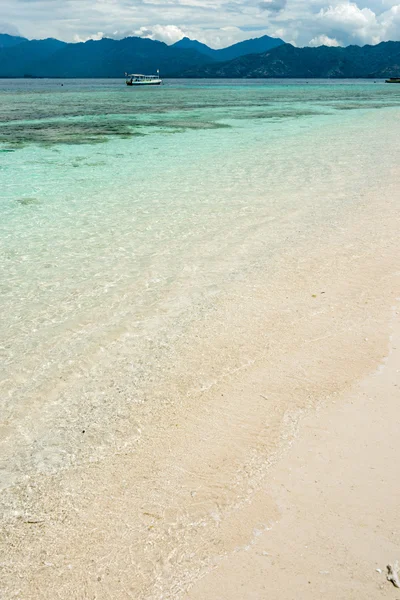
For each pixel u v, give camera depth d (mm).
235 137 26344
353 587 3115
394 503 3734
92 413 5066
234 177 15984
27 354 6199
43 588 3246
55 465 4359
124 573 3316
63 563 3414
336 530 3529
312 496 3842
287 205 12289
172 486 4047
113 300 7555
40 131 29047
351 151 20906
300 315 6820
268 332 6430
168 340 6367
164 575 3283
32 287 8055
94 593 3195
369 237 9680
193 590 3164
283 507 3760
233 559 3361
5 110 45281
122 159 19906
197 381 5500
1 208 12656
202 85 164000
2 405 5262
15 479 4211
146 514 3781
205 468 4223
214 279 8133
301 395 5160
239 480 4062
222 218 11398
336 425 4668
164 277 8297
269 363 5766
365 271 8109
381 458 4207
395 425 4613
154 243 9922
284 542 3459
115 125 32531
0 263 9047
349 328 6414
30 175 16828
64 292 7871
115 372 5762
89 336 6570
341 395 5117
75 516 3799
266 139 25453
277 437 4562
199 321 6805
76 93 87438
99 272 8586
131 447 4539
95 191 14469
